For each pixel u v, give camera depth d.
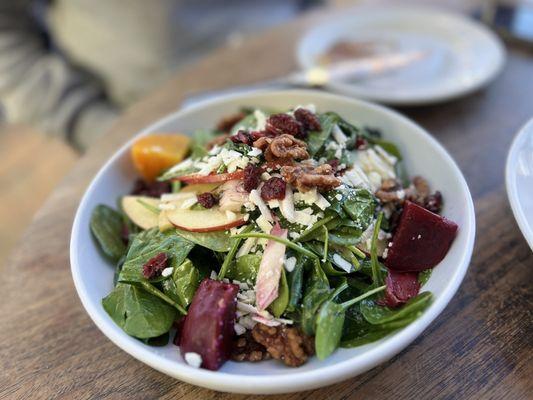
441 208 0.24
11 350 0.22
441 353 0.20
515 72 0.38
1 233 0.61
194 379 0.17
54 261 0.26
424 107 0.35
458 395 0.19
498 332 0.21
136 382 0.20
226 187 0.23
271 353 0.19
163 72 0.58
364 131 0.27
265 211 0.22
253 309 0.20
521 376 0.19
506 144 0.31
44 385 0.21
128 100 0.59
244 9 0.63
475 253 0.24
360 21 0.45
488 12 0.44
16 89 0.55
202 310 0.19
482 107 0.35
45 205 0.30
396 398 0.19
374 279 0.21
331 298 0.20
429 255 0.21
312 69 0.38
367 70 0.39
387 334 0.19
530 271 0.23
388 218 0.24
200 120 0.30
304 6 0.68
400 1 0.51
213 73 0.40
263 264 0.21
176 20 0.58
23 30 0.59
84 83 0.58
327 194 0.22
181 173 0.25
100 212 0.25
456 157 0.31
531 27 0.42
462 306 0.22
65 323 0.23
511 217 0.26
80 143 0.55
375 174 0.25
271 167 0.23
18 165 0.70
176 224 0.23
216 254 0.23
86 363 0.21
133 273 0.22
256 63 0.41
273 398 0.20
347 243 0.22
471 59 0.39
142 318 0.20
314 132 0.25
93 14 0.59
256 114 0.27
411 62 0.40
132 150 0.27
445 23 0.43
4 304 0.24
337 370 0.17
